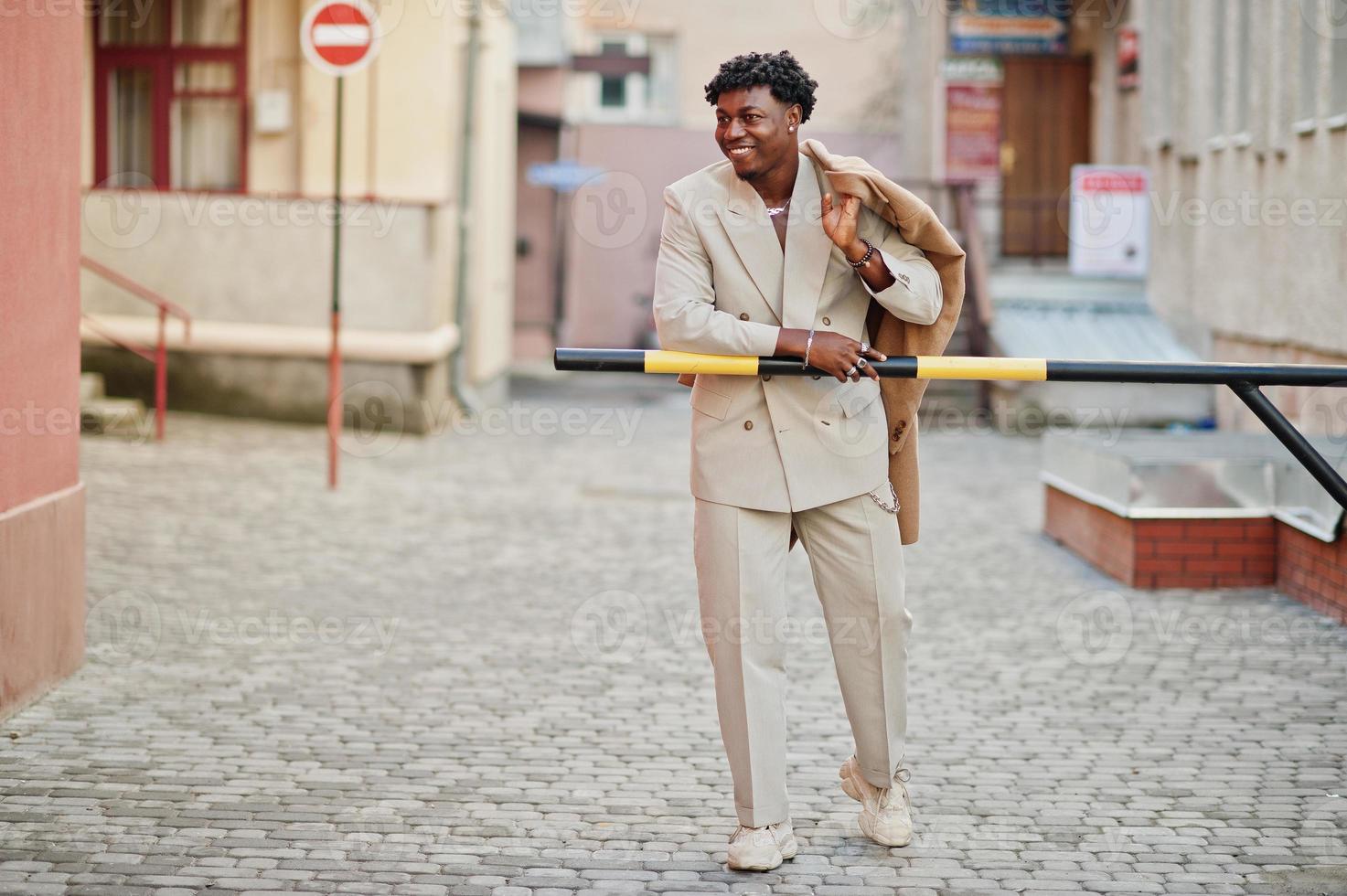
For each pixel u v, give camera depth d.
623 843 4.05
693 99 25.53
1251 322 11.36
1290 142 10.31
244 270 13.50
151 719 5.14
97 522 8.91
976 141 18.55
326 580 7.64
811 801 4.41
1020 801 4.44
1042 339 14.89
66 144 5.47
